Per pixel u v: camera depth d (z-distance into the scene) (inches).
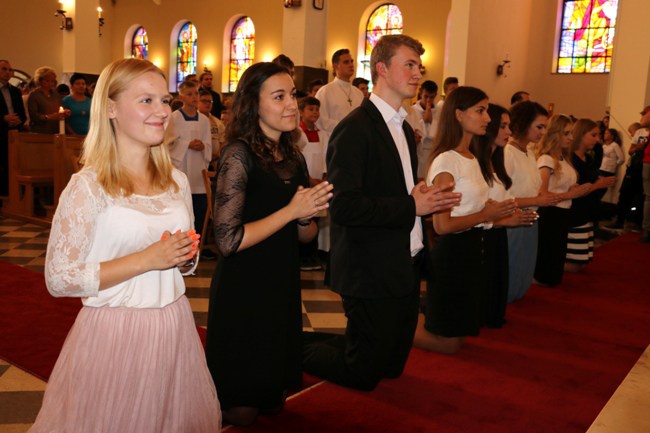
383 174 104.7
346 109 249.8
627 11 398.0
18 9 692.1
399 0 645.3
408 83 107.3
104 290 69.5
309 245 236.7
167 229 73.0
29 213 307.9
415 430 108.6
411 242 116.0
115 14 870.4
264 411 110.8
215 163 281.1
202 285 202.5
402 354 124.5
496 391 127.9
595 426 114.4
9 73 325.4
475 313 143.4
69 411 68.7
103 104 69.9
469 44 414.6
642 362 150.3
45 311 164.2
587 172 229.6
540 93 618.8
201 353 78.9
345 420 110.7
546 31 606.9
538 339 163.8
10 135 312.3
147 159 75.0
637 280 237.5
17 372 126.0
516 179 180.4
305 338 134.1
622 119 406.9
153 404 71.2
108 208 69.4
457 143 138.7
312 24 420.5
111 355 69.4
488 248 166.2
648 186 316.8
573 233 243.8
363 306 111.0
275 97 95.2
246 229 91.7
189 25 811.4
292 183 99.2
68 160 290.7
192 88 235.1
